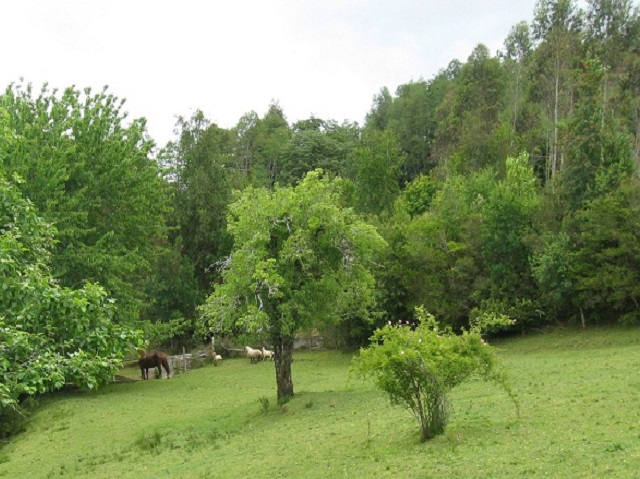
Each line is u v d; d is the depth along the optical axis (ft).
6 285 35.50
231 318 88.38
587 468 36.94
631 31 256.11
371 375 53.06
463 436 50.88
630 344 118.52
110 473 63.36
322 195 90.12
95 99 134.31
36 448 83.15
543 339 136.77
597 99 165.48
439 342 51.47
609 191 142.82
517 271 146.72
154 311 184.75
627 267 128.16
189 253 202.59
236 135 333.42
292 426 72.02
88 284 38.34
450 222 160.66
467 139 235.20
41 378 33.81
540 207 149.59
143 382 139.33
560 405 58.70
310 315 88.79
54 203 111.65
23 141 111.65
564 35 236.22
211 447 68.13
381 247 91.86
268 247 89.10
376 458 48.78
